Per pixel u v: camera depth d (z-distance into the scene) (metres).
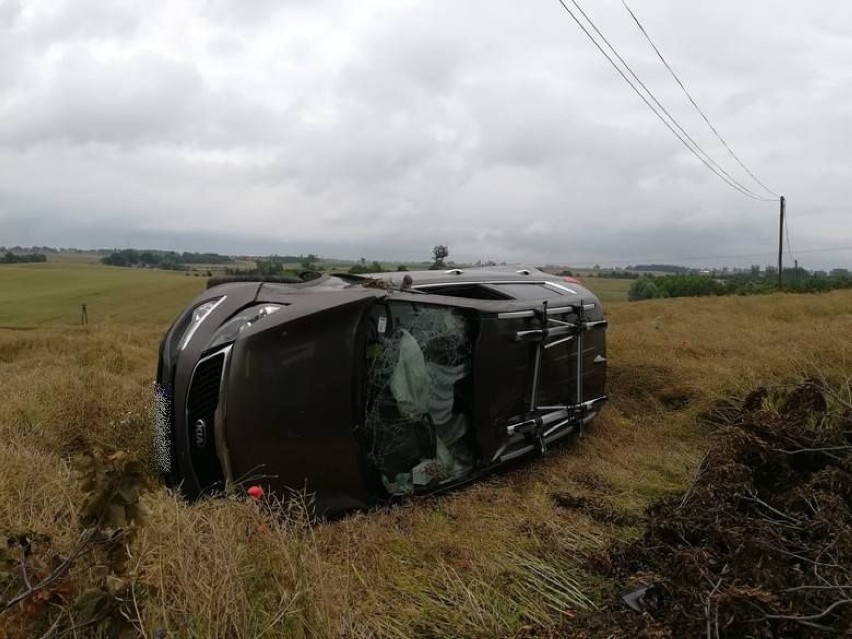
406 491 4.44
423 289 5.00
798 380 6.70
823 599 2.90
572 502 4.63
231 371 3.88
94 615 2.33
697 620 2.83
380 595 3.25
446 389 4.68
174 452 4.14
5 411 5.30
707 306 20.83
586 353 6.16
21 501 3.35
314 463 4.02
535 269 6.91
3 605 2.22
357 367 4.14
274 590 2.61
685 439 6.44
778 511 3.85
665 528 3.83
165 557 2.68
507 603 3.27
